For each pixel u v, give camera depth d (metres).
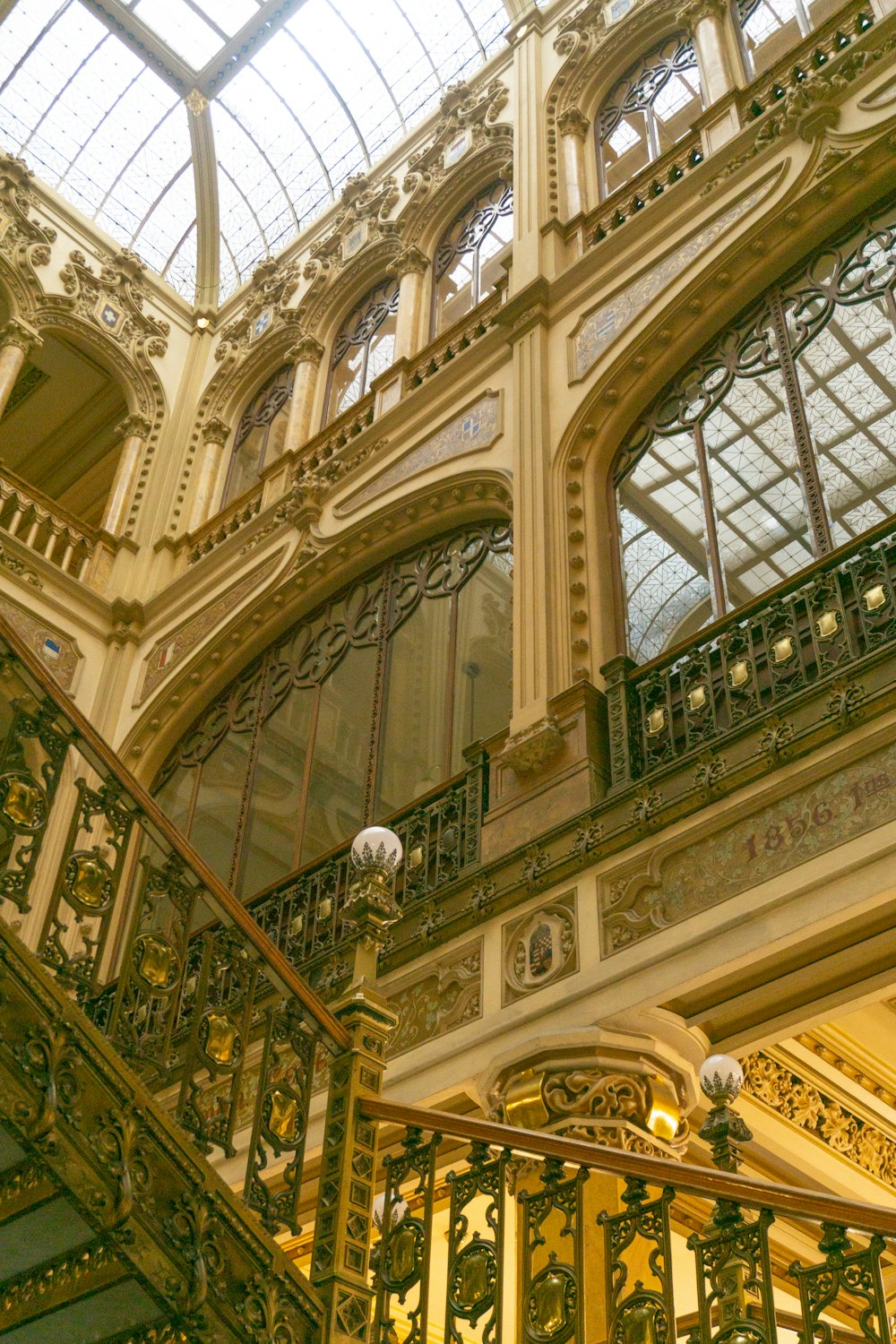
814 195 9.37
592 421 10.05
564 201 12.38
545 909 7.63
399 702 10.72
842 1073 8.34
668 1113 6.79
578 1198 3.97
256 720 12.20
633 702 8.22
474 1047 7.43
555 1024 7.09
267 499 13.91
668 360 9.93
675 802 7.21
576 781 8.02
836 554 7.41
